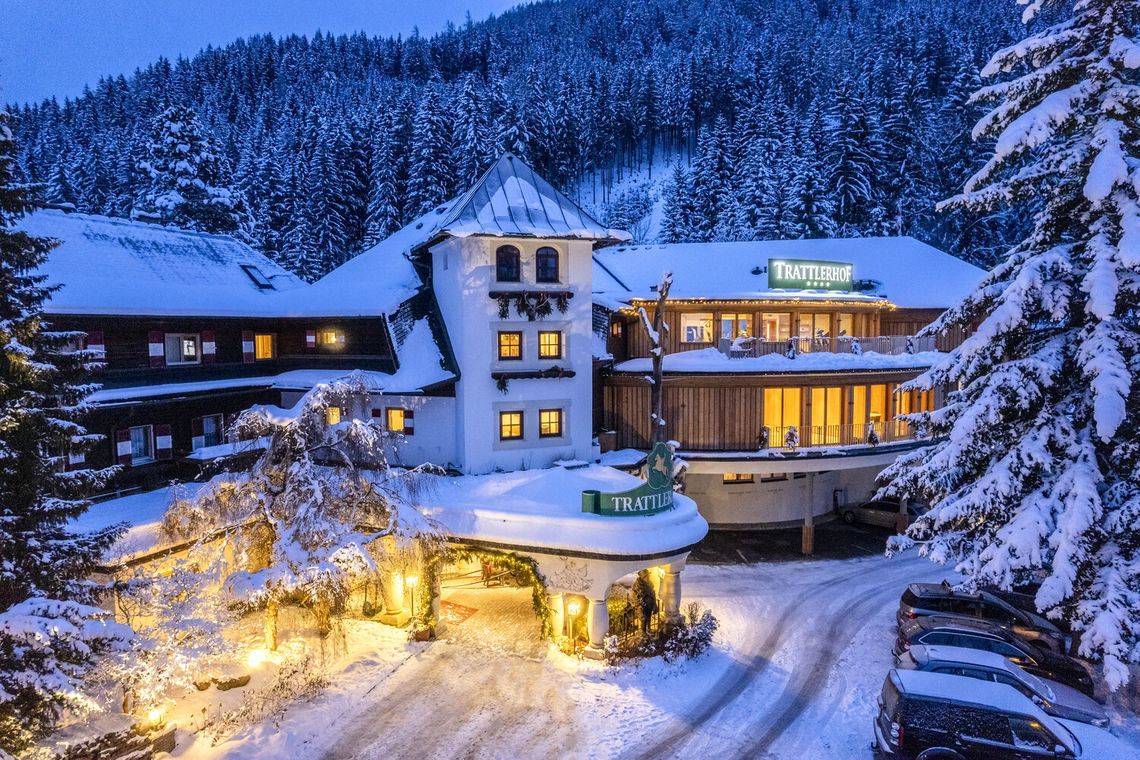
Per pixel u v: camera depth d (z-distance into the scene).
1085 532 15.99
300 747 15.78
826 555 30.06
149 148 54.97
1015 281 17.00
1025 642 18.88
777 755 15.70
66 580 14.14
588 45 182.75
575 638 20.62
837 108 65.44
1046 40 17.20
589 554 19.73
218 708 16.89
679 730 16.69
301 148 84.81
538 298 27.00
